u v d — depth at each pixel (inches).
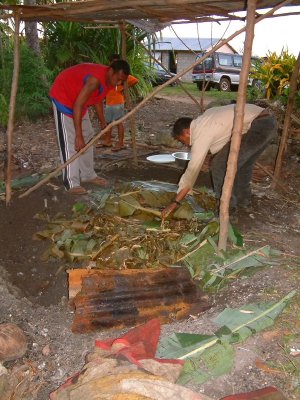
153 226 151.3
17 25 159.5
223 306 123.2
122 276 129.3
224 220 135.3
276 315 114.0
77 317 120.2
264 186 213.9
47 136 314.0
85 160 185.5
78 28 421.1
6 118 343.9
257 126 157.6
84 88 162.6
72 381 93.9
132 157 235.5
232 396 90.0
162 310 122.7
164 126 357.1
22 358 111.9
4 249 149.3
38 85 373.4
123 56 218.7
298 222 180.5
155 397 83.0
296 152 256.4
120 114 253.9
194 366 99.8
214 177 165.0
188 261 139.3
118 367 92.1
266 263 138.3
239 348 105.4
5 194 176.4
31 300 133.2
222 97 606.2
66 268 140.6
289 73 347.9
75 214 160.1
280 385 95.5
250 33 117.4
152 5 131.2
